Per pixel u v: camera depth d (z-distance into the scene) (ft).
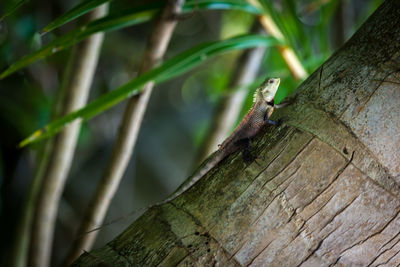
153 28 8.03
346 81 7.63
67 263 8.20
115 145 8.12
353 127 7.61
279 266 7.62
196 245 7.61
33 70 9.66
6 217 10.66
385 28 7.64
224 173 7.68
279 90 8.43
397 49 7.61
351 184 7.60
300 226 7.61
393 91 7.59
